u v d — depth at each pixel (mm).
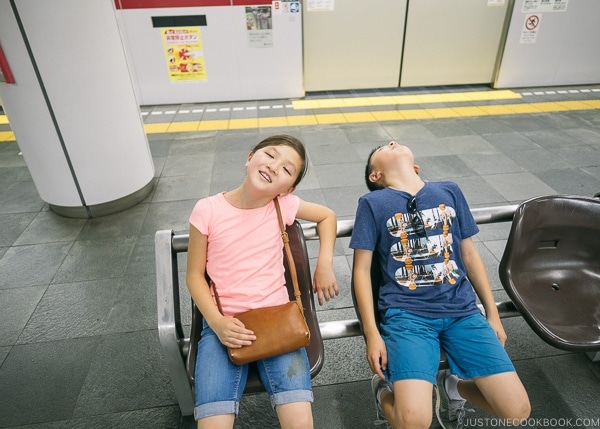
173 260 1438
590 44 5570
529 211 1502
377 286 1503
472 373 1245
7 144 4445
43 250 2682
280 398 1133
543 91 5707
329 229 1475
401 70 5703
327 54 5473
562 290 1521
